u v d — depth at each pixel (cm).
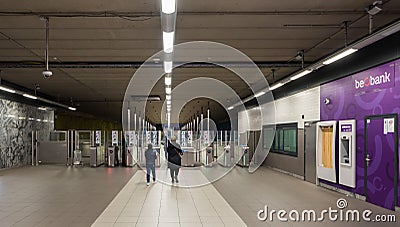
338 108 849
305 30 671
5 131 1338
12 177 1140
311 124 1011
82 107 2514
